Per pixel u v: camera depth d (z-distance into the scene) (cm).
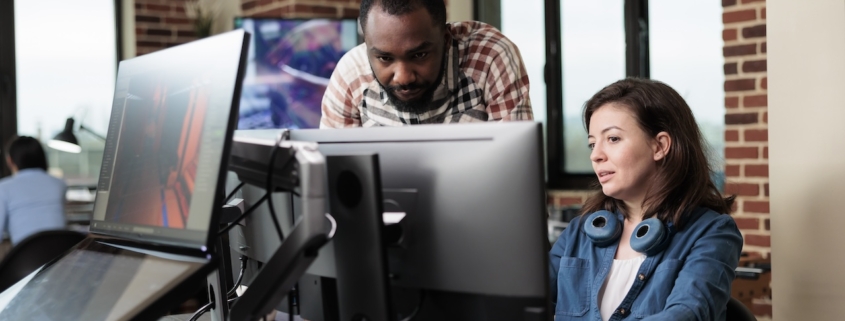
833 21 196
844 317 197
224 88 106
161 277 106
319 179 107
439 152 116
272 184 118
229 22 522
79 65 527
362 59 191
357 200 112
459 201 114
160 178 117
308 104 448
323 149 127
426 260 118
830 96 198
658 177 162
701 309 144
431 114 183
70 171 520
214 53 111
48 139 516
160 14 531
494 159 112
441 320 120
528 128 110
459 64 181
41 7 516
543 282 112
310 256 108
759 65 366
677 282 152
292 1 461
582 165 471
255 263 153
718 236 157
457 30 183
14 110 508
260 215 138
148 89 128
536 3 480
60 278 131
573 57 468
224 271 152
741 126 373
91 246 137
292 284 109
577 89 467
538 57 482
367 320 115
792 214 208
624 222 170
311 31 447
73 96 525
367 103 191
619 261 166
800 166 206
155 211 116
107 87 534
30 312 123
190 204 108
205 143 107
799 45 204
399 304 123
